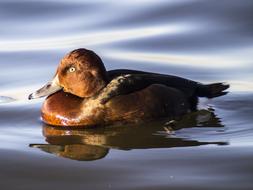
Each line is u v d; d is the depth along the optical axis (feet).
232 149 35.83
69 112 40.50
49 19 63.72
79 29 61.36
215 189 30.94
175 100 42.01
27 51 55.93
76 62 40.88
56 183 32.12
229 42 58.23
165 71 51.85
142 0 67.10
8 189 31.58
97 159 34.99
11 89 48.11
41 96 41.55
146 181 31.94
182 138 38.06
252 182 31.63
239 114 42.29
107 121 40.42
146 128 40.01
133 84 41.29
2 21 63.10
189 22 62.59
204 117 41.73
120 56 55.01
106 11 65.26
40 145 37.40
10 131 39.96
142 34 60.03
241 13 63.93
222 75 50.75
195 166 33.63
